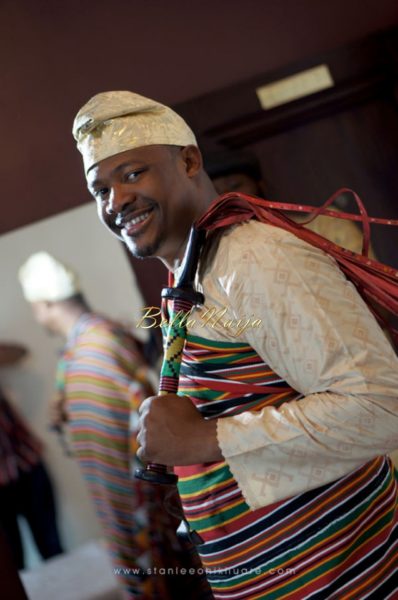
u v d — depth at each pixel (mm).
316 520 1992
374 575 2027
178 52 3297
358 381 1825
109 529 3521
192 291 1987
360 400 1821
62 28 3232
